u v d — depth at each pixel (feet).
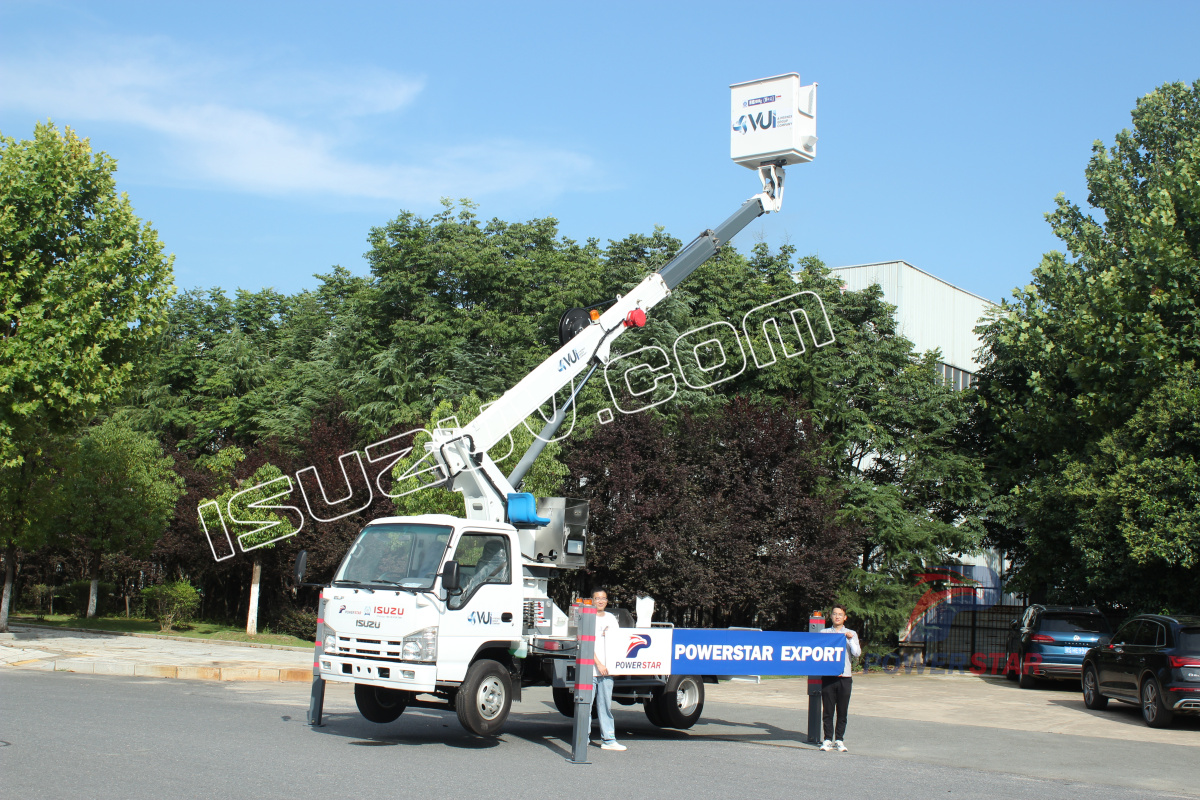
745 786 27.94
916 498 93.20
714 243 46.39
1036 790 29.63
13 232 69.31
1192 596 64.34
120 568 116.26
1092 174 105.09
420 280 116.98
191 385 153.38
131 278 74.33
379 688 38.27
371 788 25.21
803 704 56.03
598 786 27.09
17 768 25.58
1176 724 49.85
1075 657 67.10
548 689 60.29
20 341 67.97
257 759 28.76
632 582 73.82
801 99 46.83
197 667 58.18
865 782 29.66
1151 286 70.44
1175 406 63.16
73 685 48.29
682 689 41.37
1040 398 85.71
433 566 34.27
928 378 96.73
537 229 125.18
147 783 24.47
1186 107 103.30
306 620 94.02
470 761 30.73
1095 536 68.18
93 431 109.91
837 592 82.28
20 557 127.75
